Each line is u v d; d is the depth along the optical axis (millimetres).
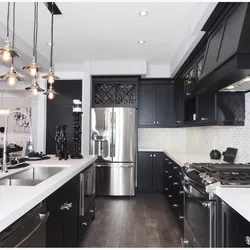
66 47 3721
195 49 2947
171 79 4828
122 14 2609
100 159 4434
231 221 1378
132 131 4473
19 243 1104
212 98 2695
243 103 2621
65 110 4949
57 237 1730
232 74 1784
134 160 4465
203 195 1711
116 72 4469
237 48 1538
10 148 3471
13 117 7805
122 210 3689
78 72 4996
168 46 3631
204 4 1979
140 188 4668
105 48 3764
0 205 1107
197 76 3061
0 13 2605
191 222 2088
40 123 4934
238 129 2732
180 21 2768
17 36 3230
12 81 2217
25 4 2395
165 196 4480
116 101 4730
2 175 1879
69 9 2492
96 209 3736
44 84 4938
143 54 4051
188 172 2184
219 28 2092
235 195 1392
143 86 4895
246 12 1544
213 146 3514
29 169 2283
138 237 2730
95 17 2688
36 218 1325
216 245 1553
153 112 4867
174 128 5164
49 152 4910
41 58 4121
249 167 2158
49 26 2943
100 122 4469
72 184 2145
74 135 3107
